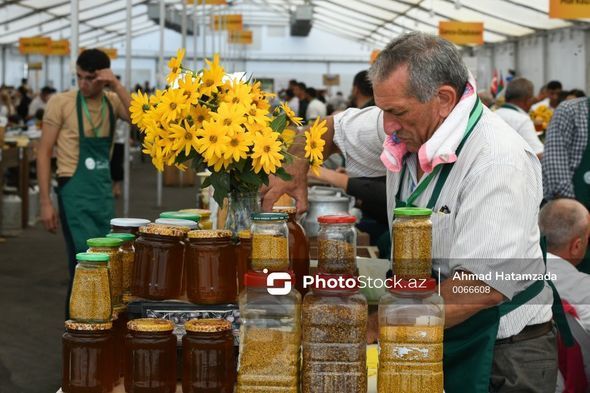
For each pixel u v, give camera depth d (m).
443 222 2.28
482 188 2.20
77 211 4.75
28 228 10.42
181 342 2.09
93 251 2.16
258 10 35.12
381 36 33.66
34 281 7.42
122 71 40.75
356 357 1.92
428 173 2.28
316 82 42.59
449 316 2.21
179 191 15.21
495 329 2.33
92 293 2.03
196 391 1.98
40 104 21.00
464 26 19.08
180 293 2.18
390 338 1.95
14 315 6.20
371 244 4.52
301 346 1.99
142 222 2.37
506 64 26.09
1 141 9.41
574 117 4.78
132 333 2.00
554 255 3.42
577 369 3.21
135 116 2.37
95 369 2.02
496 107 10.21
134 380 1.99
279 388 1.92
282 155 2.26
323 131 2.49
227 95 2.29
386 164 2.40
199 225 2.65
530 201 2.25
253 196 2.36
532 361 2.40
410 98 2.19
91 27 29.16
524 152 2.27
